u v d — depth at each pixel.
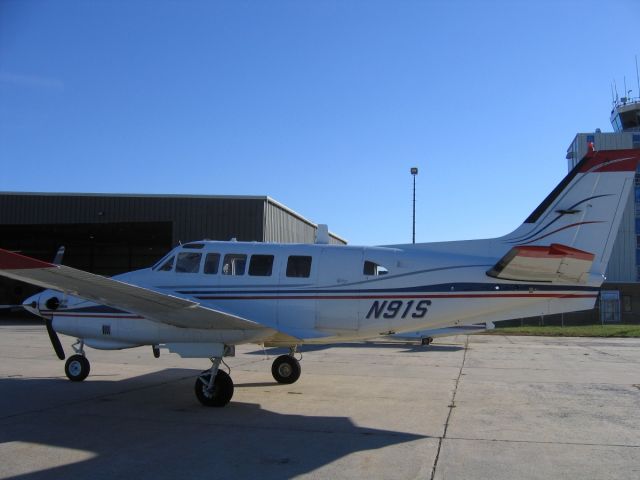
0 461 5.76
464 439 6.71
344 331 9.29
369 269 9.26
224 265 9.82
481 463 5.75
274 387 10.42
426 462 5.78
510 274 8.67
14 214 29.19
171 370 12.40
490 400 9.24
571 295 8.70
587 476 5.36
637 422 7.66
